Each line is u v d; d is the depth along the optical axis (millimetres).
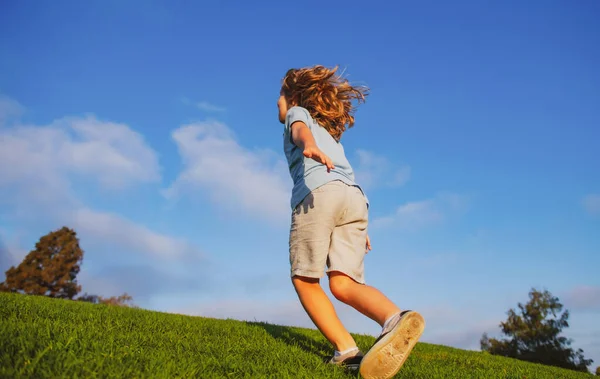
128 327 3828
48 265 30531
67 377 1854
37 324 2959
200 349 3139
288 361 3041
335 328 3029
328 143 3311
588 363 21422
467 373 3756
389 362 2561
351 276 3029
